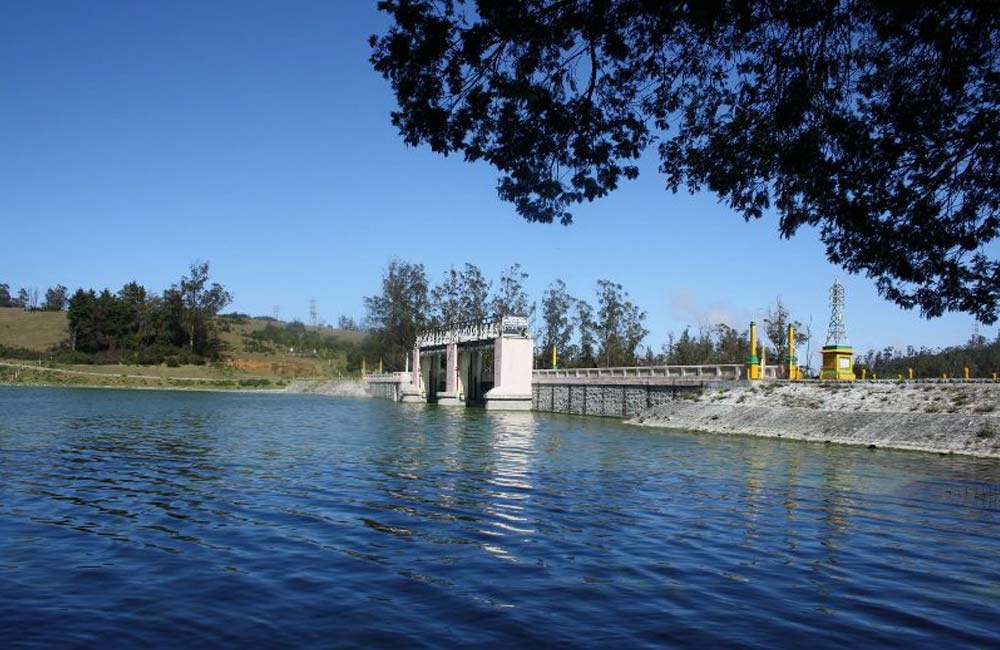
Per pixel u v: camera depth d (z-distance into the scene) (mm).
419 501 16750
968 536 13891
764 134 11594
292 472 21500
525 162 11742
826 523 14922
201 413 52219
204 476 20422
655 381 51594
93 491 17625
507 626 8422
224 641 7875
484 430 40938
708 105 12039
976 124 10438
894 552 12516
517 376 65875
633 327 83062
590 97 11477
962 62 9977
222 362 130750
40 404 58531
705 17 9727
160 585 9961
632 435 37906
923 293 11906
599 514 15492
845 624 8734
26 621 8484
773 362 67250
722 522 14852
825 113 11016
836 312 52719
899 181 11141
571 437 36469
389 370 115250
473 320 81000
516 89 10812
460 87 10711
